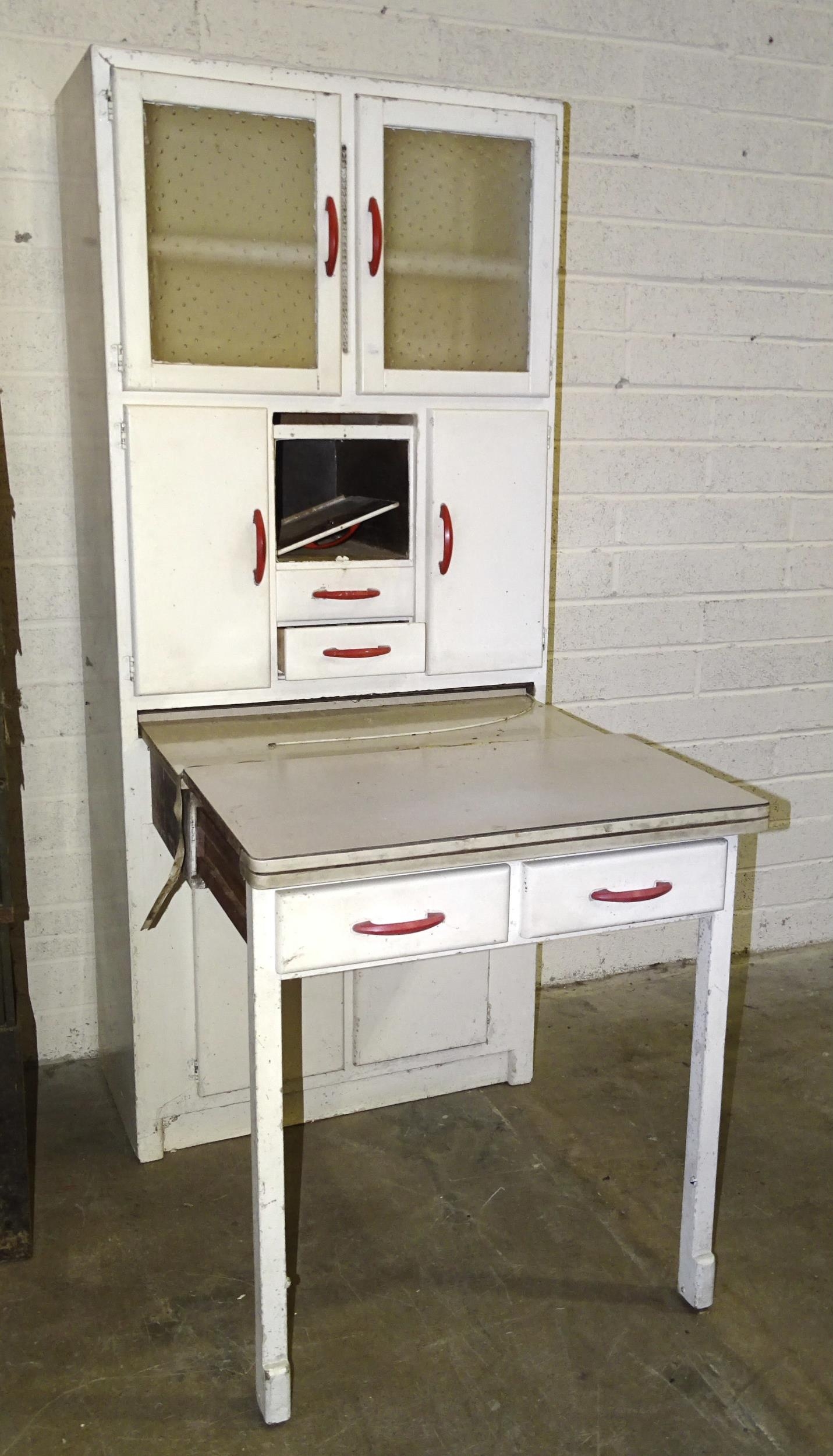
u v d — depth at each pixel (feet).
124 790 6.56
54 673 7.75
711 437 9.05
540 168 6.49
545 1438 5.25
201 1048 7.10
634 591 9.09
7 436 7.34
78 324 6.72
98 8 7.04
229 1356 5.70
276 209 6.09
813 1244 6.54
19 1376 5.56
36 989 8.16
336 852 4.69
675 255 8.65
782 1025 8.92
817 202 8.96
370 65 7.70
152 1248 6.44
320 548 7.04
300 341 6.27
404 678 6.84
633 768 5.83
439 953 5.07
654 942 9.76
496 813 5.16
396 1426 5.31
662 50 8.32
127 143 5.74
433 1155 7.26
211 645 6.42
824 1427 5.33
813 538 9.55
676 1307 6.05
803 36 8.67
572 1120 7.65
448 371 6.57
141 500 6.14
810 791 10.01
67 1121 7.60
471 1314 5.98
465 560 6.80
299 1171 7.09
